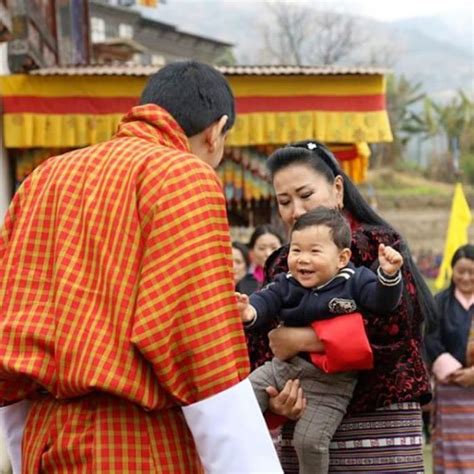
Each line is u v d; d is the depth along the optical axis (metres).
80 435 2.50
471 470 6.88
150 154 2.57
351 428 3.17
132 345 2.44
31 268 2.59
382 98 8.38
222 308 2.49
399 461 3.15
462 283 6.99
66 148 8.20
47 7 10.38
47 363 2.49
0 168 7.80
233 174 8.54
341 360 3.02
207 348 2.46
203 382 2.45
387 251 2.96
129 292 2.46
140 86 8.02
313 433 3.11
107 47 23.70
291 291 3.14
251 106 8.16
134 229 2.49
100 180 2.58
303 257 3.07
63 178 2.63
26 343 2.51
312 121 8.22
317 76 8.23
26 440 2.63
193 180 2.53
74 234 2.55
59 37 11.46
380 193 48.25
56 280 2.52
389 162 54.19
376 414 3.16
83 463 2.49
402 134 56.44
